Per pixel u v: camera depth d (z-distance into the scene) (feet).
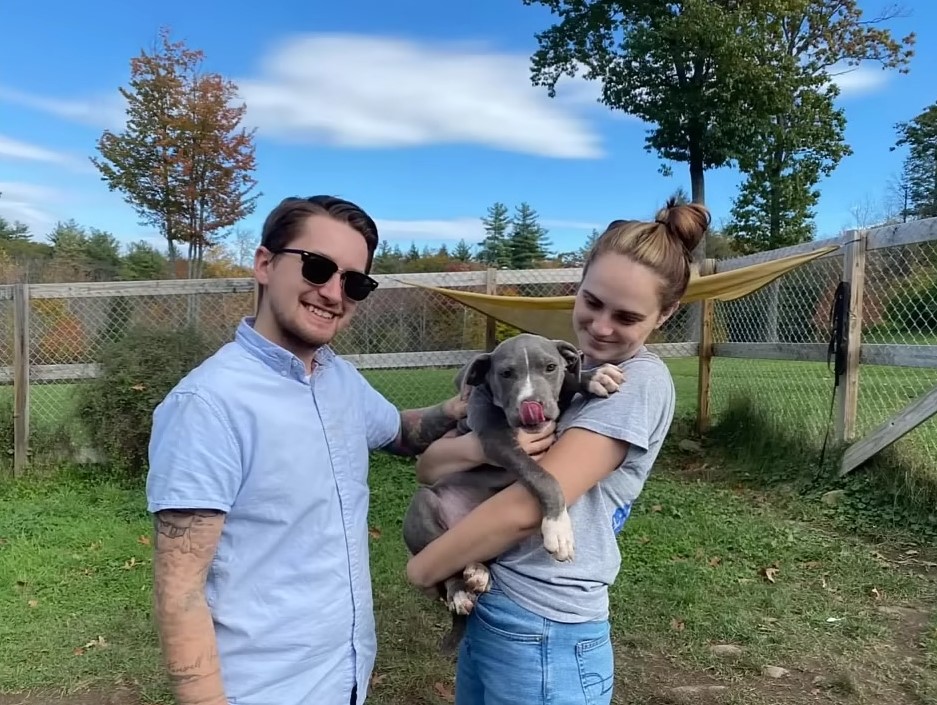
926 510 20.45
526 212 181.27
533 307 27.37
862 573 17.60
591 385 7.20
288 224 6.44
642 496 23.77
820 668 13.58
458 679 7.80
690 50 83.61
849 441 23.71
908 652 14.08
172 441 5.85
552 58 95.20
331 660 6.49
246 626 6.11
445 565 7.00
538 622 6.75
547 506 6.53
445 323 31.30
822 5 94.63
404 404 30.68
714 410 32.14
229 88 79.05
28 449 27.73
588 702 6.83
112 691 13.29
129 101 77.15
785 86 83.15
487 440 7.88
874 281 23.53
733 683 13.15
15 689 13.34
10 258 102.06
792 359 26.63
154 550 5.94
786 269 24.25
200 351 27.61
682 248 7.41
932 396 20.63
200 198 79.25
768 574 17.57
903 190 159.53
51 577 18.04
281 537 6.20
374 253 7.04
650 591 16.61
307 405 6.46
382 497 23.90
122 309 29.68
